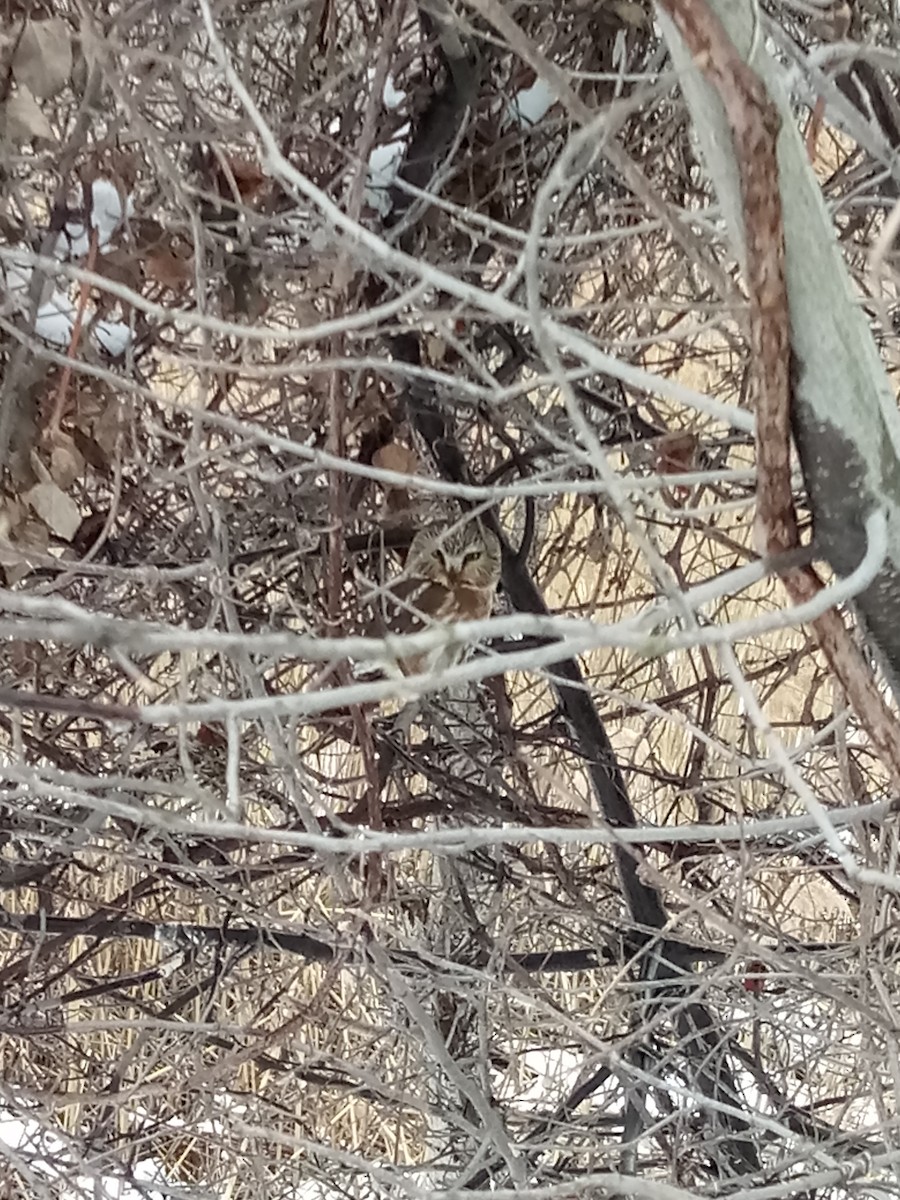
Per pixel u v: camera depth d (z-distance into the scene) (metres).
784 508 0.67
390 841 0.75
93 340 1.11
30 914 1.58
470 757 1.46
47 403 1.10
